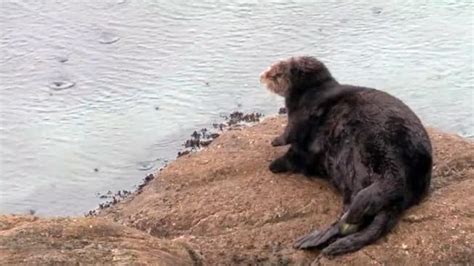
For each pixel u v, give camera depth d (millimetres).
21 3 52375
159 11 51000
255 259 28000
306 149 30375
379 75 43312
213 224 30016
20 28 49750
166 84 44062
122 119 41438
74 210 35562
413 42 46250
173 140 39562
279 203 29953
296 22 49031
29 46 47969
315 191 30219
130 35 48750
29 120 41688
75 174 37906
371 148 27344
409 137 27266
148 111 41938
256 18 49719
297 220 29250
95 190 36750
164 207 31734
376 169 27047
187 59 46125
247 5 51250
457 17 48656
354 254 26531
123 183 37062
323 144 29531
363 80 42969
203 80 44156
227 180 32312
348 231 26922
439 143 32594
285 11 50312
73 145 39719
